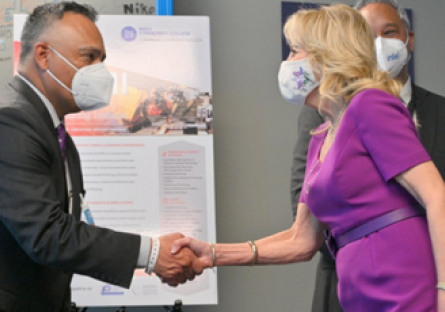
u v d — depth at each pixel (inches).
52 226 76.4
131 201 130.3
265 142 159.0
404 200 65.4
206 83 133.6
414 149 63.0
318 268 101.4
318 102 77.8
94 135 130.6
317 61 73.4
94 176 130.1
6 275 76.2
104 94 88.4
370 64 71.2
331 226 71.6
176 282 90.4
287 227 158.6
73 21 87.7
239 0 159.3
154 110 132.1
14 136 76.1
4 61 143.6
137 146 131.3
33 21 87.3
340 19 73.3
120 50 132.2
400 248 63.9
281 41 160.1
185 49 133.6
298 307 158.4
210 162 132.9
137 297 128.3
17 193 75.6
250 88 159.0
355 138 66.6
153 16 133.3
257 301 157.3
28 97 81.0
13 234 76.2
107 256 80.3
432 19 163.3
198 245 90.1
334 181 67.3
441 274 59.2
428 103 105.0
